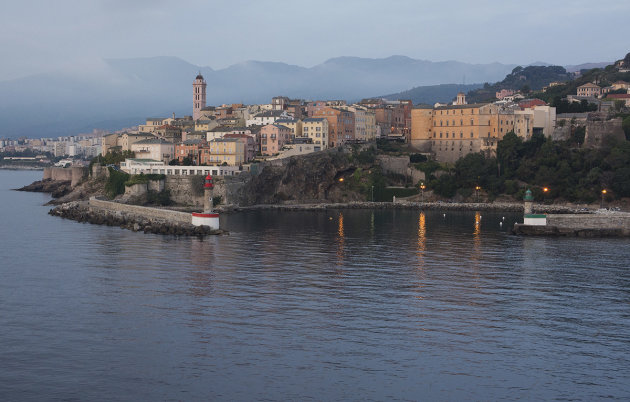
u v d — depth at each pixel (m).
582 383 70.50
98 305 96.50
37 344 80.19
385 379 70.81
